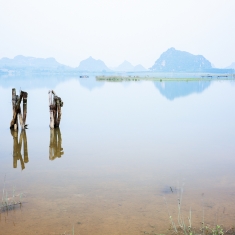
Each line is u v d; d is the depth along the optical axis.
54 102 16.83
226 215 6.47
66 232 5.79
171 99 32.75
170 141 13.70
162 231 5.80
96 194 7.68
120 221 6.24
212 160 10.73
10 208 6.87
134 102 29.81
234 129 16.52
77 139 14.13
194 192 7.80
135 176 9.05
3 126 17.42
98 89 47.88
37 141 13.78
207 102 30.03
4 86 54.25
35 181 8.65
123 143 13.34
